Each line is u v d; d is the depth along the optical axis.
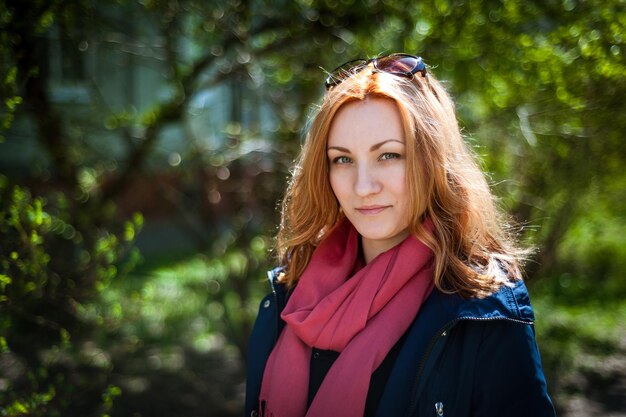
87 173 4.16
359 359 1.54
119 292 4.29
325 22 3.47
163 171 4.65
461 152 1.65
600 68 2.79
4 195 2.69
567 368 4.64
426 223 1.59
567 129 3.22
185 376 4.40
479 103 3.66
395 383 1.48
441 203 1.59
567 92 2.98
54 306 3.04
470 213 1.60
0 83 2.52
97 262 3.02
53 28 3.39
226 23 3.59
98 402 3.77
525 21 3.01
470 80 3.42
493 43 3.17
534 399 1.43
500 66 3.23
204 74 4.42
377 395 1.54
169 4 3.59
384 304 1.61
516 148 3.59
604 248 6.64
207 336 5.21
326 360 1.66
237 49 3.78
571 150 3.36
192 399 4.08
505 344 1.46
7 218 2.58
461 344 1.50
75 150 4.09
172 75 3.99
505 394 1.44
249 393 1.82
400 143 1.55
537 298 5.68
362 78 1.60
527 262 3.78
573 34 2.83
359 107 1.57
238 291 4.34
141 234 8.84
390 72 1.61
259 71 3.89
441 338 1.47
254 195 4.29
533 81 3.11
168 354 4.74
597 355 4.93
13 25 2.82
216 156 4.25
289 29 3.58
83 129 4.16
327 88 1.78
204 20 3.63
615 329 5.48
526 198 3.61
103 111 4.23
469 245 1.61
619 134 3.16
